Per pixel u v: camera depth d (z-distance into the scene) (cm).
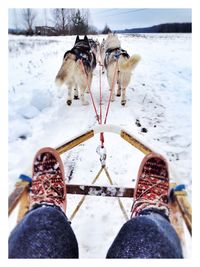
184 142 283
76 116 334
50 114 332
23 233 128
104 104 372
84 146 279
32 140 280
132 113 342
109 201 216
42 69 427
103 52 454
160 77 418
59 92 389
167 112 340
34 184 157
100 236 190
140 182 167
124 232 134
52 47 493
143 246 125
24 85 370
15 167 236
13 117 309
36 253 124
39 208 145
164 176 165
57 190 166
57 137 292
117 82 391
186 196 137
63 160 261
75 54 354
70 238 137
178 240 131
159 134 299
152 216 140
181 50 438
